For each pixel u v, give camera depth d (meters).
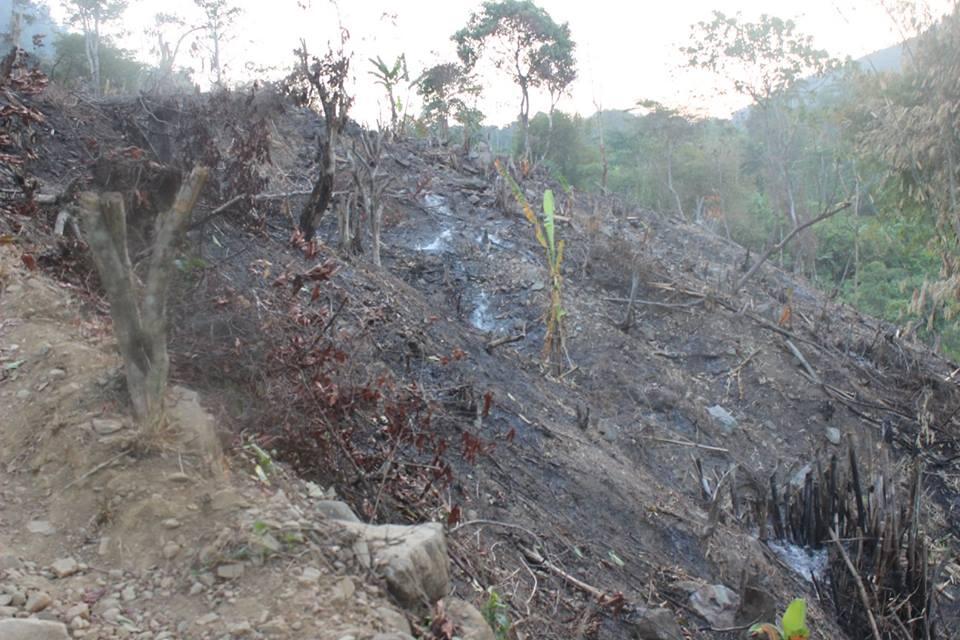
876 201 13.92
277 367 4.27
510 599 4.57
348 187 10.84
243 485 3.53
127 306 3.50
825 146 30.83
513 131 38.28
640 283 12.80
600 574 5.82
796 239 28.59
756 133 37.44
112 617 2.85
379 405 5.13
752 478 9.03
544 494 6.54
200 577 3.04
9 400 3.83
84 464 3.43
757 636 5.82
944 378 13.65
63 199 5.45
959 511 10.77
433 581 3.39
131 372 3.54
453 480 5.55
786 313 13.16
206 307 4.41
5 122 6.55
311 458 4.18
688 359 11.68
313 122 12.51
